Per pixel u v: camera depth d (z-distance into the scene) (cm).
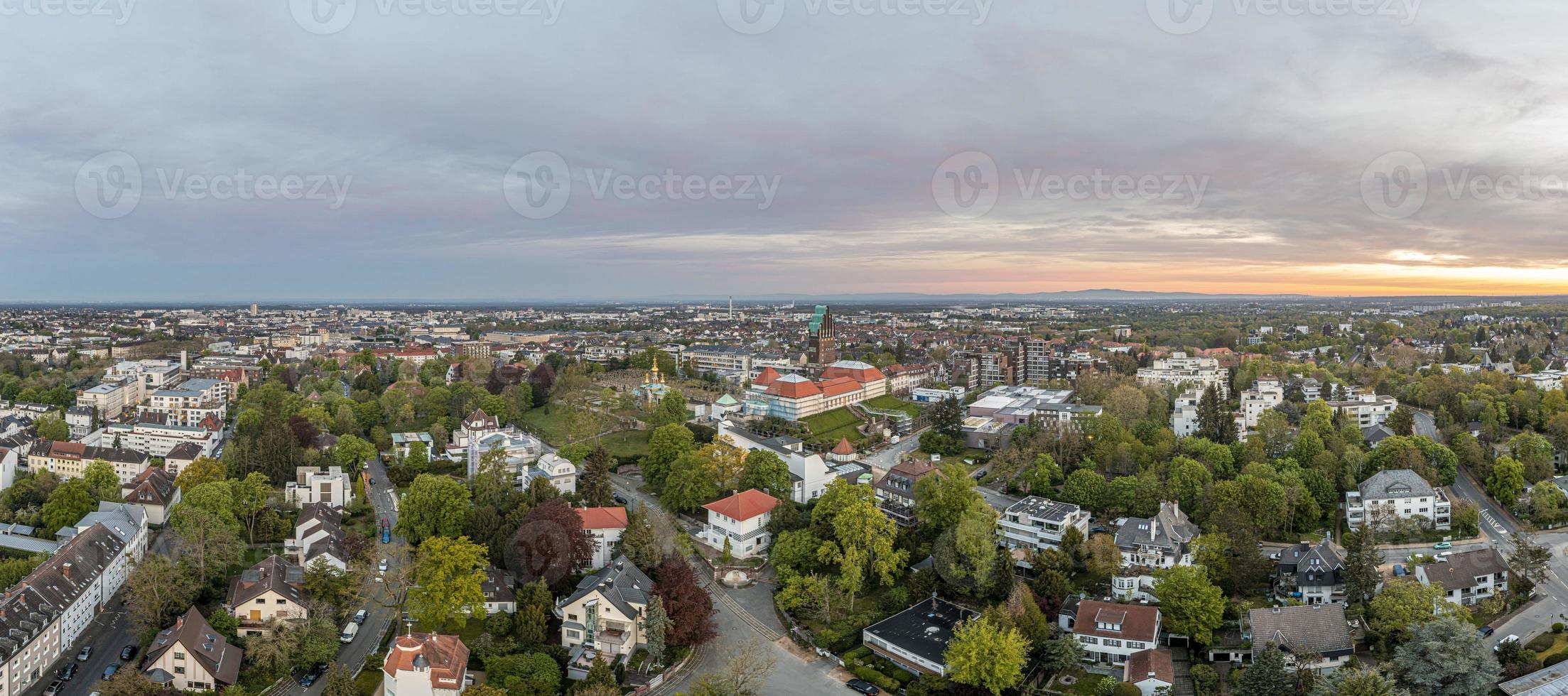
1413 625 15312
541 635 17075
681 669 16850
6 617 16100
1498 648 15725
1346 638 16012
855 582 18825
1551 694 13888
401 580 18312
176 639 15588
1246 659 16500
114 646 17862
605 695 14488
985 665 15175
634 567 18975
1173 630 16888
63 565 18438
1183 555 19350
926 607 18550
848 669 16762
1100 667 16638
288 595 17800
